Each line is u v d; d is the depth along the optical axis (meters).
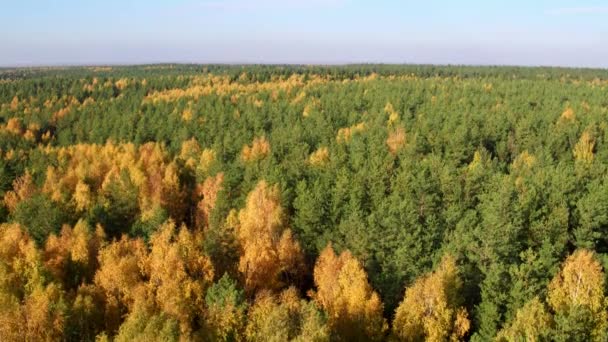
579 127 101.81
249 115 127.00
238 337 34.69
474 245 44.53
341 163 78.38
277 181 66.38
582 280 37.09
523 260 45.25
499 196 51.56
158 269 42.31
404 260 44.19
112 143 107.88
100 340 33.31
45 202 61.19
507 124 102.81
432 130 98.44
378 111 126.44
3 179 85.44
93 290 41.78
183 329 33.69
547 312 35.53
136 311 34.12
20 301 39.28
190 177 88.75
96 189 81.38
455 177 66.50
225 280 37.91
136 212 68.75
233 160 92.12
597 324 34.00
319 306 39.81
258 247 47.28
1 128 133.50
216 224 55.25
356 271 40.16
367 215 56.59
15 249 49.97
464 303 41.84
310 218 55.75
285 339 30.48
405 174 66.44
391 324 41.09
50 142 122.06
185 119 128.00
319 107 135.75
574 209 56.31
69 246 50.00
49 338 34.69
